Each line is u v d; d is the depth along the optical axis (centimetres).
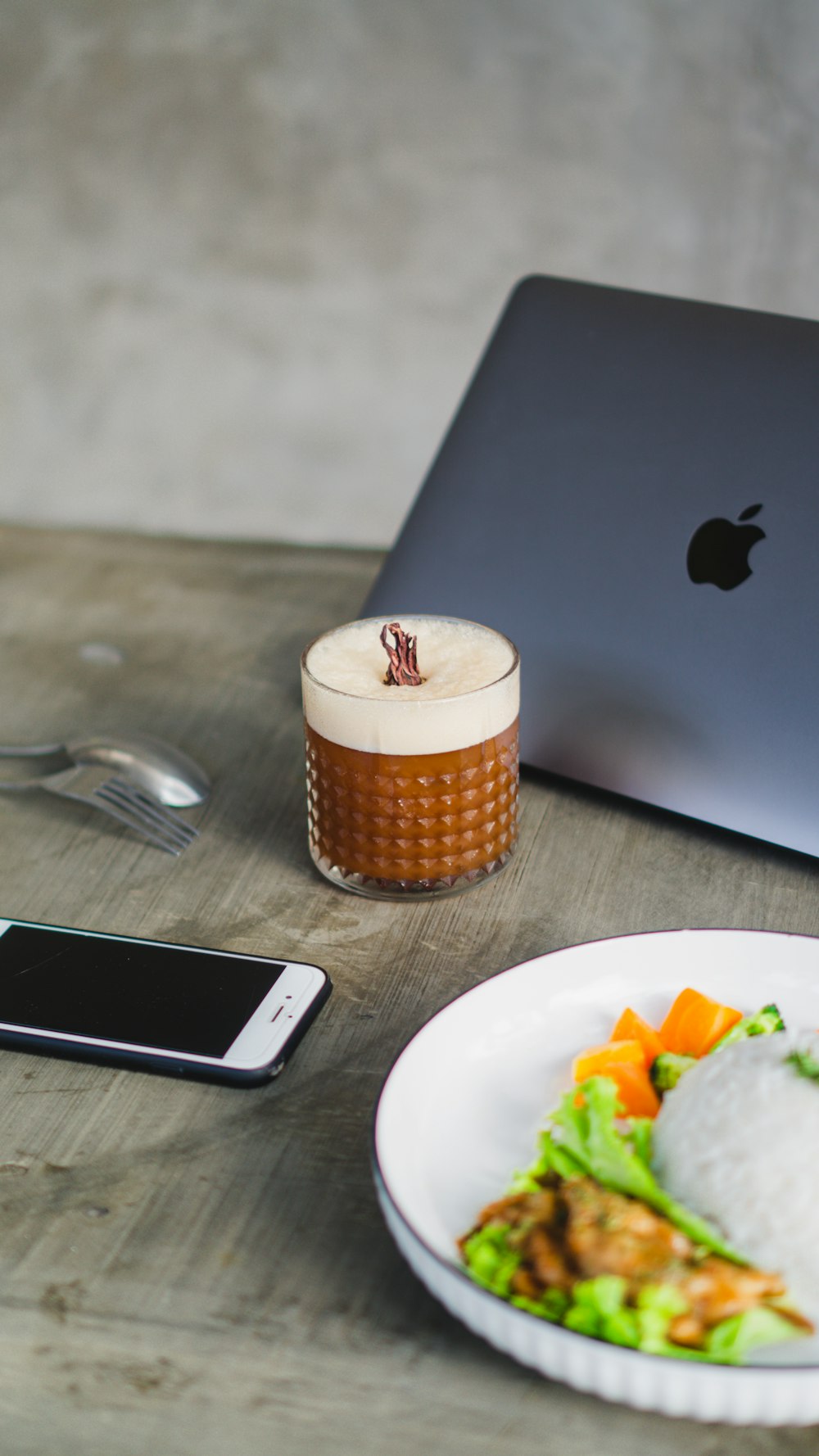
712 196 136
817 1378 67
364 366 146
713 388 97
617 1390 70
